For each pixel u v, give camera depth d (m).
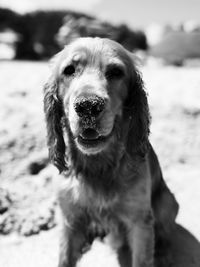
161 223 0.76
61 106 0.67
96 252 0.73
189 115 1.18
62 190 0.67
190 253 0.73
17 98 1.27
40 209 0.81
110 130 0.59
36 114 1.10
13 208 0.81
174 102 1.25
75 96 0.57
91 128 0.57
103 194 0.64
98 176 0.65
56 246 0.74
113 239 0.69
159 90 1.40
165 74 1.71
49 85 0.67
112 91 0.62
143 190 0.65
